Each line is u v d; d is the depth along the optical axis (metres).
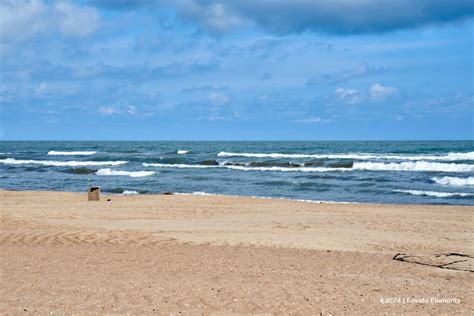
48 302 6.66
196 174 39.50
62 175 39.78
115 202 22.19
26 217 16.84
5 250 10.62
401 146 93.81
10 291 7.21
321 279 8.31
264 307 6.60
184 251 10.89
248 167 45.62
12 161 56.16
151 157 61.44
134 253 10.50
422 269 9.57
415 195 26.86
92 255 10.16
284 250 11.32
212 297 7.00
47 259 9.66
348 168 42.38
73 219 16.80
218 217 17.78
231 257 10.26
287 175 38.09
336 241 12.90
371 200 25.25
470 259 10.73
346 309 6.58
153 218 17.48
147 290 7.30
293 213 18.91
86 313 6.22
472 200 24.88
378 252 11.55
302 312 6.42
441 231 14.90
